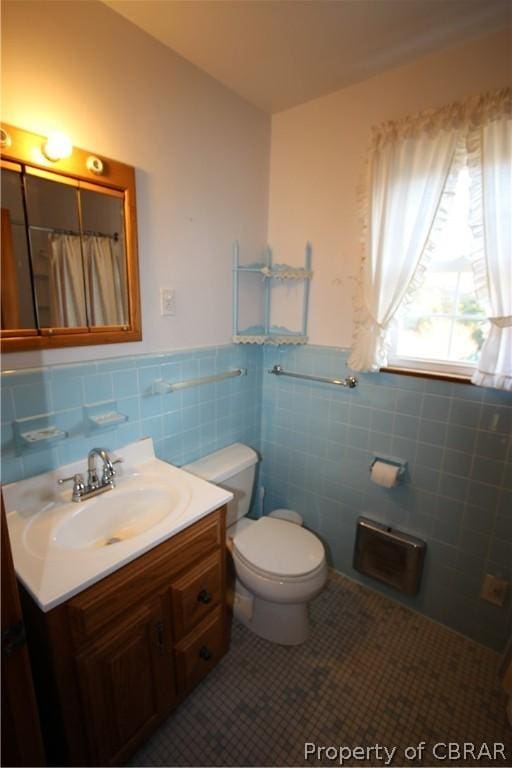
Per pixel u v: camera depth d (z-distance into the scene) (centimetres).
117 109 122
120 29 119
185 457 171
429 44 130
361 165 158
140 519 131
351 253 168
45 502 118
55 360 118
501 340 127
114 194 124
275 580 143
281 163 184
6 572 62
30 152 102
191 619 123
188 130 146
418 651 157
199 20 120
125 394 140
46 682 92
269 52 136
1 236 101
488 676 146
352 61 140
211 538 126
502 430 140
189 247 156
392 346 165
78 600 88
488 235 125
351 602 183
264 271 176
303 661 150
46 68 104
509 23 119
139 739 112
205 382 170
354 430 181
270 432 214
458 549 159
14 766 69
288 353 198
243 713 130
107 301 128
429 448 159
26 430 113
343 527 195
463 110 126
